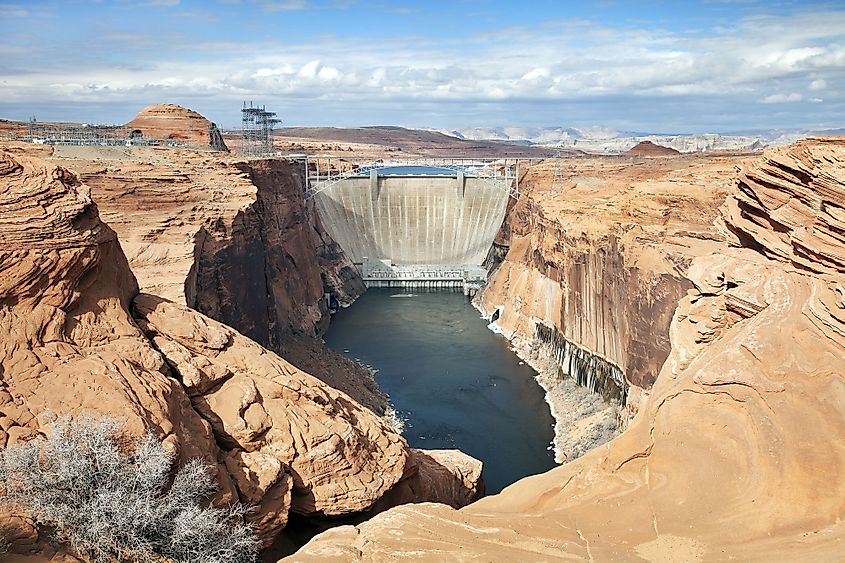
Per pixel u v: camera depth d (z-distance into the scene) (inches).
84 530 805.2
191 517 847.7
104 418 865.5
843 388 944.3
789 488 922.7
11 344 909.8
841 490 880.9
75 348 971.3
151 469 842.8
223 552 887.7
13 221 951.6
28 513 791.7
